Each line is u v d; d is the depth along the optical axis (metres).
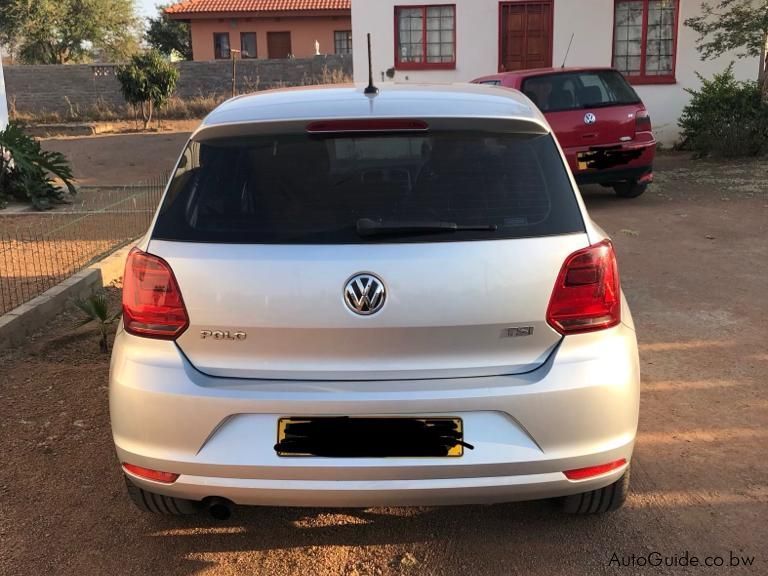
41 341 5.08
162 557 2.83
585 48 15.68
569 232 2.53
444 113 2.69
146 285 2.51
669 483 3.27
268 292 2.41
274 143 2.65
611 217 9.03
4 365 4.67
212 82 27.38
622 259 7.07
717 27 13.37
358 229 2.45
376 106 2.77
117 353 2.60
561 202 2.59
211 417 2.41
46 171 10.99
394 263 2.39
